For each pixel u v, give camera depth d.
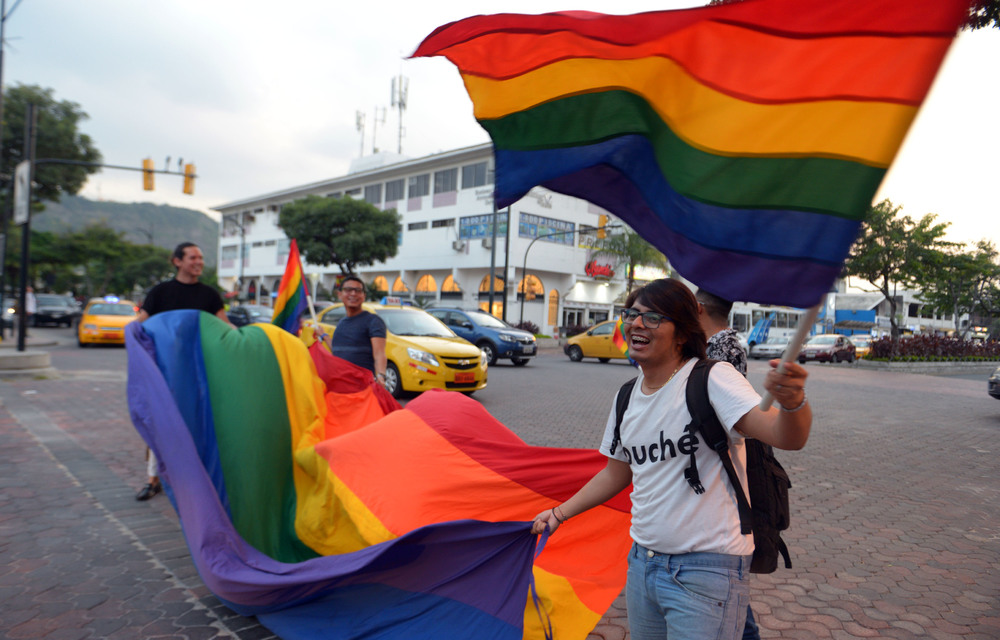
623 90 1.59
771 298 1.37
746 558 1.73
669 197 1.56
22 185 12.56
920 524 5.15
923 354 27.56
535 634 2.62
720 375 1.73
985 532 4.99
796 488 6.19
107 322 19.12
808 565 4.21
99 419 8.09
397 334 10.93
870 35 1.19
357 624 2.86
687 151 1.48
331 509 3.38
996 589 3.88
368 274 46.31
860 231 1.23
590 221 40.75
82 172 27.23
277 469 3.75
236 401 3.85
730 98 1.40
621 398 2.02
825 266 1.29
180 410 3.82
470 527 2.71
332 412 4.39
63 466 5.85
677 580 1.74
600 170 1.72
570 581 2.75
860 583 3.93
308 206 36.31
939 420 11.18
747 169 1.39
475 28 1.76
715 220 1.45
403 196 43.22
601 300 41.41
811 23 1.25
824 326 45.75
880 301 46.00
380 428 3.51
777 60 1.32
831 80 1.25
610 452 2.04
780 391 1.43
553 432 8.34
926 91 1.11
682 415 1.76
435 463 3.20
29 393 9.92
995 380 12.34
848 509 5.52
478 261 37.81
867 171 1.21
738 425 1.65
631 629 1.94
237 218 61.59
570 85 1.66
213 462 3.69
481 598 2.73
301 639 2.87
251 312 18.64
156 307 4.94
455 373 10.22
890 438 9.17
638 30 1.47
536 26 1.65
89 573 3.66
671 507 1.78
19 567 3.71
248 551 3.23
